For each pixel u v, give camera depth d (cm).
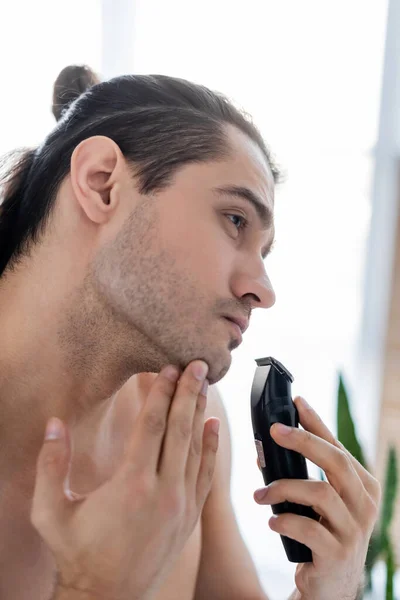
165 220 51
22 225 58
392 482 97
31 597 57
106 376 55
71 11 157
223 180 53
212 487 78
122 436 66
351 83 140
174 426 48
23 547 56
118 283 51
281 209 147
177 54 150
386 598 94
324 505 54
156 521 47
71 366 54
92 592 46
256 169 55
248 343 153
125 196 52
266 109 145
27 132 159
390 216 140
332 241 145
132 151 54
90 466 62
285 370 58
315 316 148
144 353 52
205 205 52
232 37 146
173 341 51
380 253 142
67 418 57
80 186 53
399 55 137
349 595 58
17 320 55
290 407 57
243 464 156
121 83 60
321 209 145
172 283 50
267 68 144
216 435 53
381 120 139
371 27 138
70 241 54
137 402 69
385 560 95
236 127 58
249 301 53
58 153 58
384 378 141
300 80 143
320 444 55
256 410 56
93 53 157
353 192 143
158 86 59
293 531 54
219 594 73
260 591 74
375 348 144
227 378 155
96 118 58
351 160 142
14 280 57
